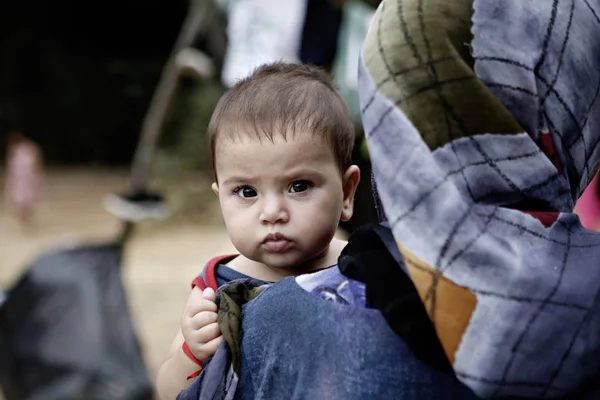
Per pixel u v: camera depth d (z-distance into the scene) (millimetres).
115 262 3357
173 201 10578
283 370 1194
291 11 3674
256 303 1266
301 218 1344
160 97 3787
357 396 1128
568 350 1089
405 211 1103
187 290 7316
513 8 1167
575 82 1203
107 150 17438
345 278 1206
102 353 3121
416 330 1106
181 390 1388
